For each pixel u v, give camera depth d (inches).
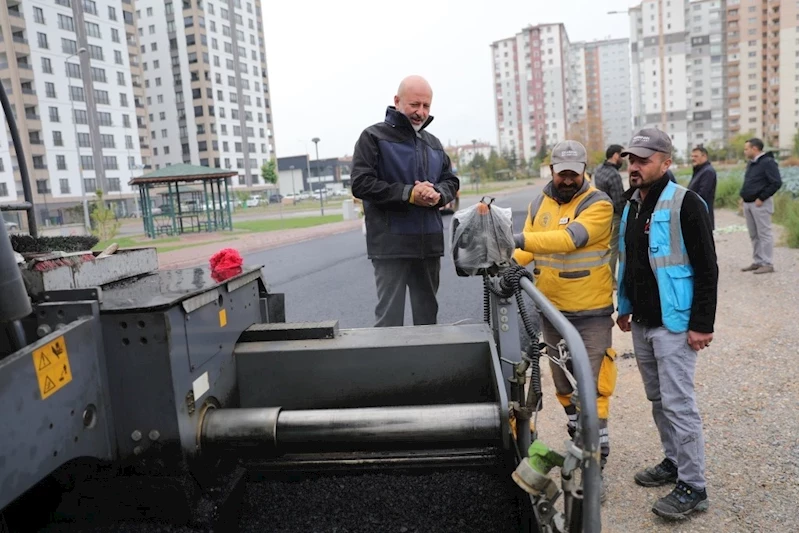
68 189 2652.6
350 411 84.1
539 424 160.6
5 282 62.5
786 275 331.9
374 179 136.9
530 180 3951.8
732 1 4992.6
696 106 5162.4
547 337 138.0
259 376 97.4
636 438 154.0
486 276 102.0
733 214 730.2
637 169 121.6
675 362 118.6
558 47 5698.8
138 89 3223.4
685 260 117.4
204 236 963.3
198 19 3870.6
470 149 6323.8
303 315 288.2
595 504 56.0
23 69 2477.9
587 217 126.7
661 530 114.8
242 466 93.4
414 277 147.0
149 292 81.7
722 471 133.6
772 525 113.3
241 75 4293.8
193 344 80.4
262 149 4542.3
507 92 5984.3
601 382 130.6
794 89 4911.4
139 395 73.9
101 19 2827.3
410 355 96.8
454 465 94.4
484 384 97.3
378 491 91.2
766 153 338.0
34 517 79.1
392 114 140.3
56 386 62.9
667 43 4798.2
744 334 230.5
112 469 76.1
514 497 86.9
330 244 686.5
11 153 2340.1
